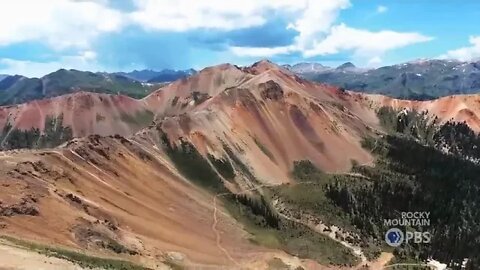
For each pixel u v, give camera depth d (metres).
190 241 165.12
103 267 107.31
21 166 142.62
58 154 163.75
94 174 170.12
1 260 85.38
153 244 147.25
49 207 129.75
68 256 105.50
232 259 163.75
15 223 116.38
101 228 134.38
